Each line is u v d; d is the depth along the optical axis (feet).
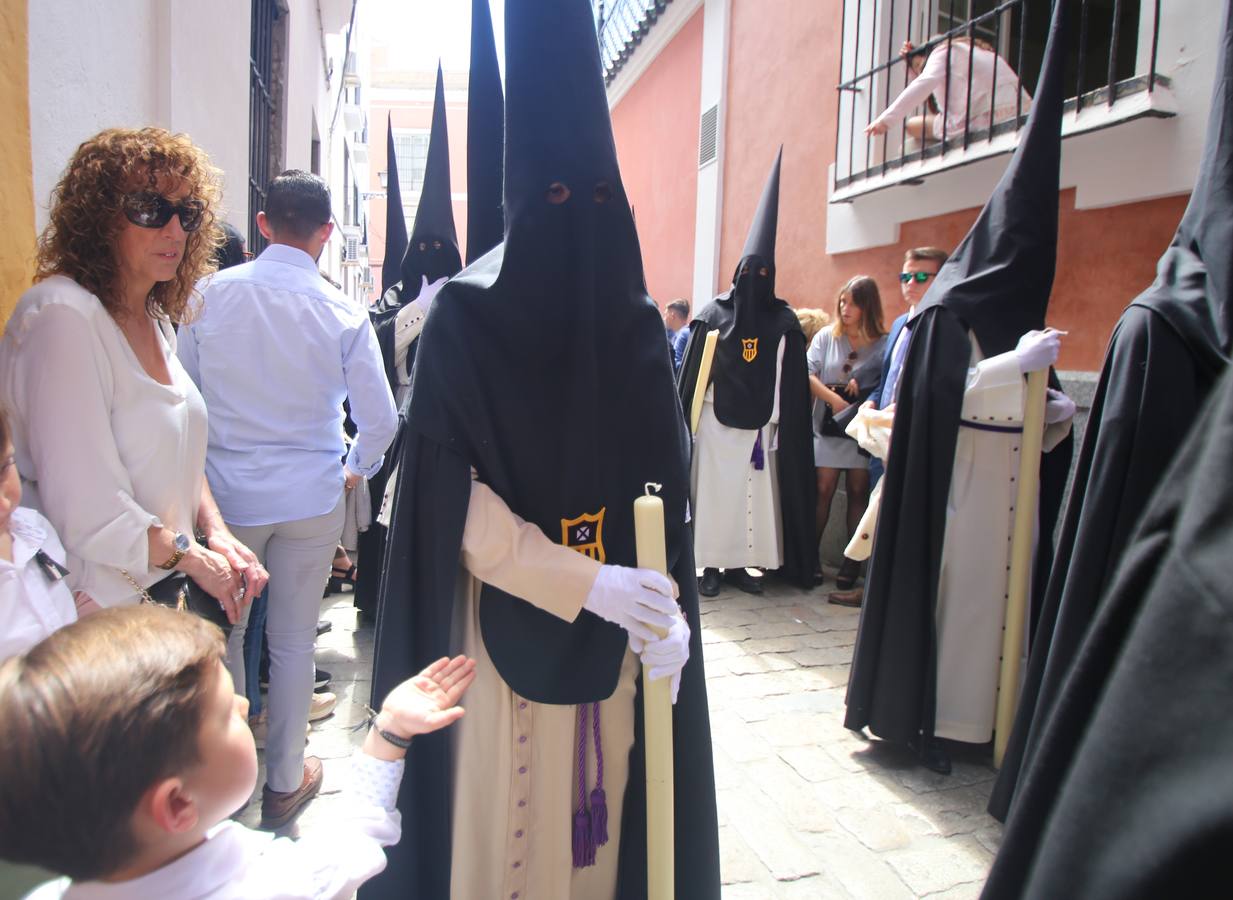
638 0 34.83
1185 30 11.92
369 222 90.02
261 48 20.06
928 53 17.07
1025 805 3.90
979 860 8.22
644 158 35.86
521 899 5.26
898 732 9.91
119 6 9.57
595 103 4.87
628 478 5.45
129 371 5.64
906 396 10.11
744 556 17.06
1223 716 1.44
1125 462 6.92
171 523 6.03
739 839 8.48
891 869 8.05
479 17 7.89
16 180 6.81
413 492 5.06
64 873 2.94
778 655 13.55
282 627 8.38
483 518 4.99
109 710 2.83
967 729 10.00
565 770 5.29
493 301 4.95
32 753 2.79
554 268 5.00
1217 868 1.36
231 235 11.28
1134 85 12.44
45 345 5.22
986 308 9.76
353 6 28.89
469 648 5.33
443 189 14.17
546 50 4.78
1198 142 11.75
